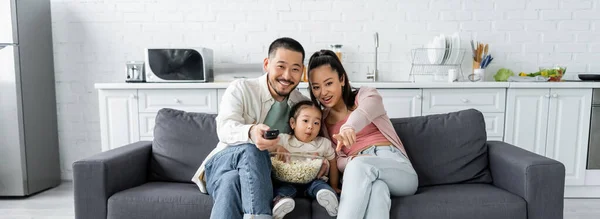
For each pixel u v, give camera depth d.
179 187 1.72
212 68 2.96
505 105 2.67
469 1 3.08
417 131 1.87
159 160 1.86
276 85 1.62
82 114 3.21
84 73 3.17
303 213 1.49
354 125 1.58
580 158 2.69
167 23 3.14
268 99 1.68
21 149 2.74
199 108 2.70
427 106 2.69
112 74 3.18
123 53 3.16
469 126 1.87
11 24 2.67
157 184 1.78
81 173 1.55
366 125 1.64
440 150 1.82
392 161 1.54
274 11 3.13
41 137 2.96
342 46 3.14
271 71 1.60
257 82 1.71
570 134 2.67
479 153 1.83
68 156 3.25
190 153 1.85
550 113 2.66
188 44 3.16
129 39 3.15
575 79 3.12
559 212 1.49
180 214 1.52
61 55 3.15
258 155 1.43
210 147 1.86
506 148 1.79
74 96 3.19
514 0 3.07
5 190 2.75
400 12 3.12
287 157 1.61
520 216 1.49
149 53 2.75
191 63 2.75
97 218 1.56
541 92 2.65
